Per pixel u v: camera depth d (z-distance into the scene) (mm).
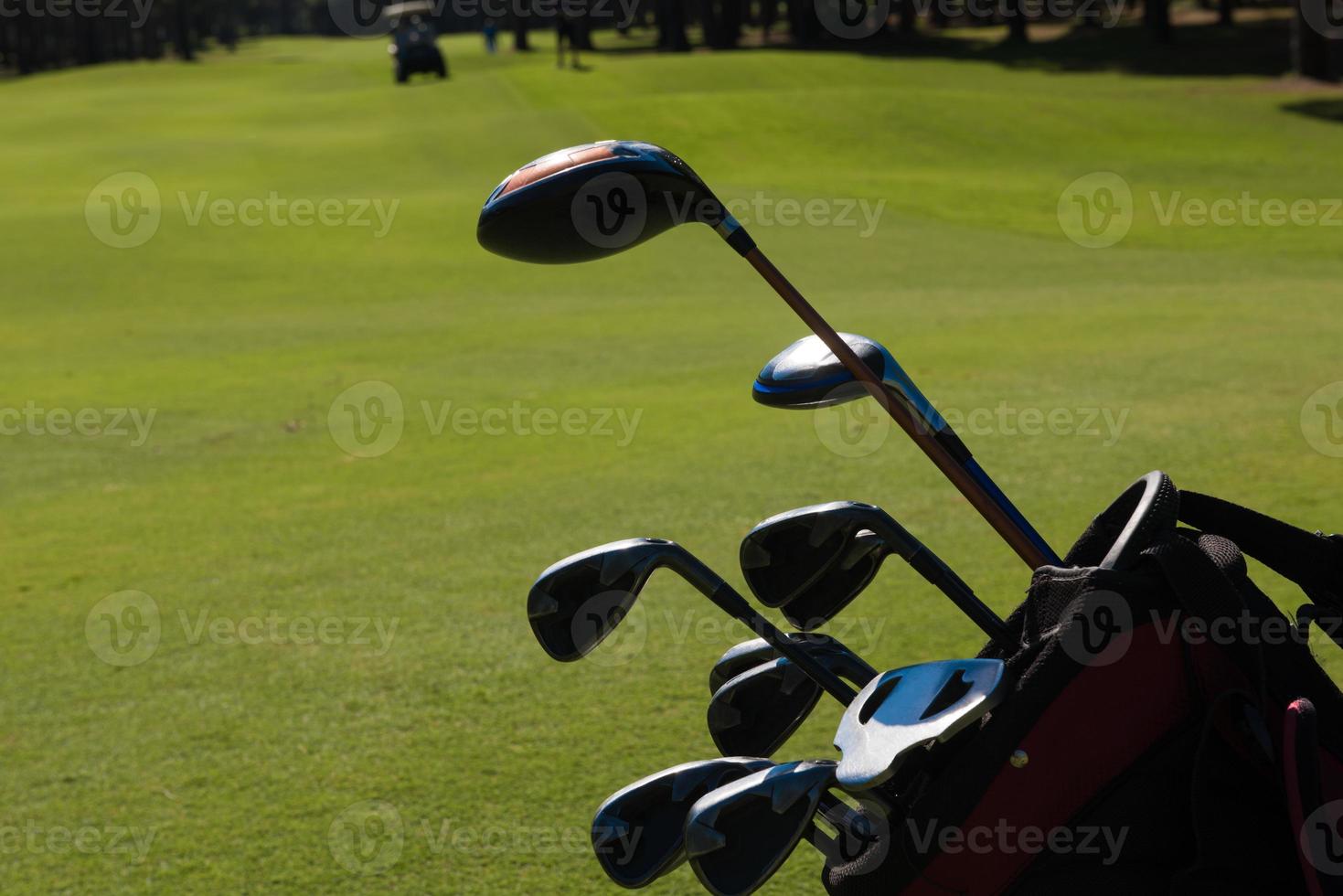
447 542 6059
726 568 5367
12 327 14539
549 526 6203
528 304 14914
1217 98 36438
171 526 6688
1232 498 5559
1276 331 10219
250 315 14969
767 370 1721
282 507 6949
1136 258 16656
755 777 1388
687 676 4234
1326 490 5605
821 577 1795
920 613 4559
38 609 5395
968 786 1421
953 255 17406
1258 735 1449
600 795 3445
